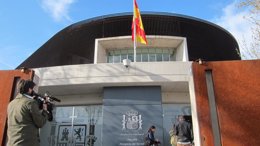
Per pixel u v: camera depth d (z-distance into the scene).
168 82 12.59
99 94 14.36
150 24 20.33
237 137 6.06
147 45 19.22
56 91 13.87
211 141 6.12
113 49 19.86
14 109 3.10
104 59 19.22
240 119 6.22
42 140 14.29
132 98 12.91
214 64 6.90
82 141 14.09
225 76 6.71
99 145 13.83
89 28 20.81
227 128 6.18
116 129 12.43
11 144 2.92
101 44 19.08
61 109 14.91
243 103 6.36
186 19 20.19
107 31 20.62
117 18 19.83
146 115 12.55
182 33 21.02
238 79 6.62
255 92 6.42
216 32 21.72
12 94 7.90
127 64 12.64
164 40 18.31
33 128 3.07
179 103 14.21
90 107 14.71
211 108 6.44
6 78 8.14
